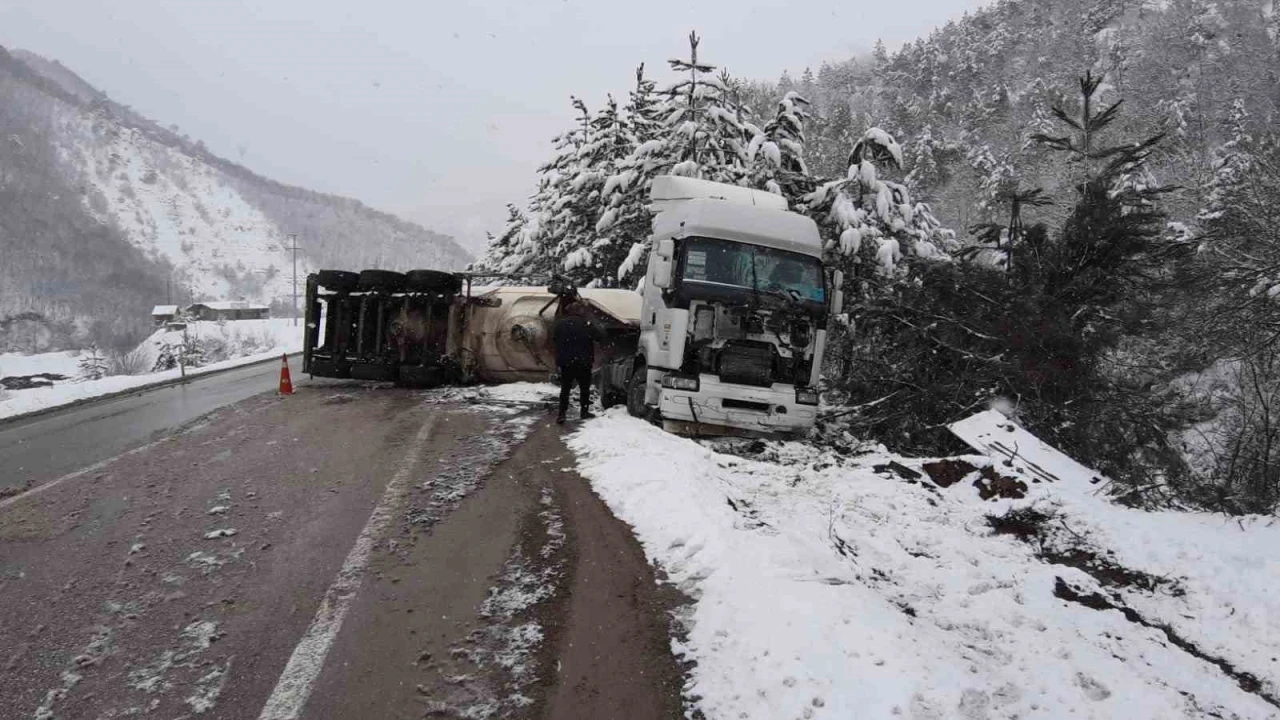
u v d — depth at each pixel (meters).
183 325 56.84
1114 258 10.42
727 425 9.71
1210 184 17.08
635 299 14.22
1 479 7.84
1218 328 10.23
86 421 11.46
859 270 14.39
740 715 3.62
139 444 9.50
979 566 5.64
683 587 5.08
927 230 17.95
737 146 17.86
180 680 3.96
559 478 7.69
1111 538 5.90
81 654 4.22
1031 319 9.88
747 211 10.41
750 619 4.43
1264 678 4.17
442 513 6.57
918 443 10.64
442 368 14.61
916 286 11.80
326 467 8.15
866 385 11.52
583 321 10.77
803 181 16.28
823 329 10.19
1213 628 4.70
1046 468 7.38
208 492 7.21
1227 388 10.77
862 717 3.48
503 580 5.18
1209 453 10.07
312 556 5.59
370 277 14.70
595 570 5.35
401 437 9.71
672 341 9.83
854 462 8.77
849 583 5.01
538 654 4.23
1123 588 5.34
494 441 9.44
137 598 4.90
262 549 5.73
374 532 6.08
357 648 4.28
